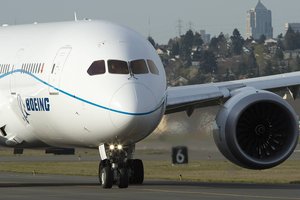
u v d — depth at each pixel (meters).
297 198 84.44
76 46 98.75
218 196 86.94
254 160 100.44
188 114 110.50
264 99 101.12
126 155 100.62
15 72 104.81
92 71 95.44
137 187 100.06
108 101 92.75
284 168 155.88
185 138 117.44
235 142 100.25
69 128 97.88
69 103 96.69
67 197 87.25
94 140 96.56
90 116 94.44
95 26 100.75
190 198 84.94
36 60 102.38
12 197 88.31
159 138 118.12
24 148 108.94
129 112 91.62
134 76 94.50
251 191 93.19
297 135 101.12
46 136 102.88
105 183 96.56
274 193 90.44
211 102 110.31
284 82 111.62
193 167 161.12
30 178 130.00
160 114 95.62
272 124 102.00
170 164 170.38
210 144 116.06
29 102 102.06
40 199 85.81
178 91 106.12
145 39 100.94
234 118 100.25
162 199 84.12
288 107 101.31
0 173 148.38
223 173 143.62
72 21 105.25
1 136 107.38
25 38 107.56
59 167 170.38
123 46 96.88
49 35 104.12
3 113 106.31
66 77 97.25
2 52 108.94
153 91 94.38
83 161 197.12
